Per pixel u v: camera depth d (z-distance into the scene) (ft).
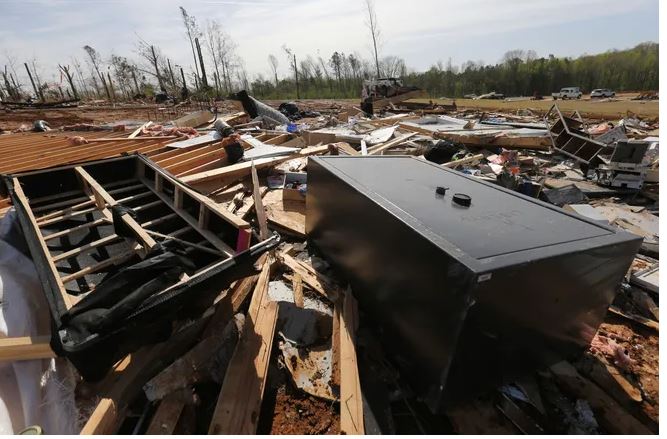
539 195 17.21
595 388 7.06
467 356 5.69
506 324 5.76
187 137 26.37
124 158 14.01
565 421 6.59
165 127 32.68
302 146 29.50
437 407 6.07
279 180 19.40
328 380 7.48
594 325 7.25
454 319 5.42
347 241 9.13
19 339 7.03
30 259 9.40
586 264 6.02
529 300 5.75
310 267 11.09
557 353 7.07
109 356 6.23
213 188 17.88
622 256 6.39
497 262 5.23
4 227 9.89
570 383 7.13
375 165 10.49
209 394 7.16
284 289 10.28
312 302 9.73
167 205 11.91
